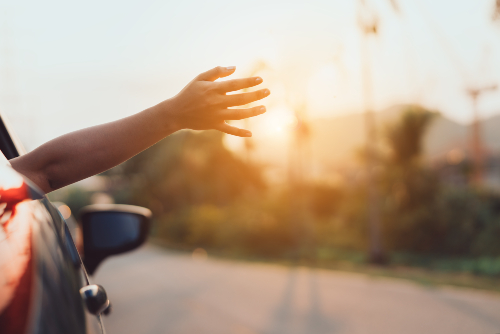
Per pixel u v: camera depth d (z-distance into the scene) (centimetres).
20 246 65
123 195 3634
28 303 59
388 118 1830
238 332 620
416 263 1509
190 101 96
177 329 636
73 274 80
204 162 2942
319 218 2384
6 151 131
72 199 3672
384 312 723
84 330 73
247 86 98
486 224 1642
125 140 96
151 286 1016
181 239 2762
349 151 1859
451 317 686
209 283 1049
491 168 2466
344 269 1277
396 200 1823
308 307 767
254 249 2005
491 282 976
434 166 2483
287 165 2012
